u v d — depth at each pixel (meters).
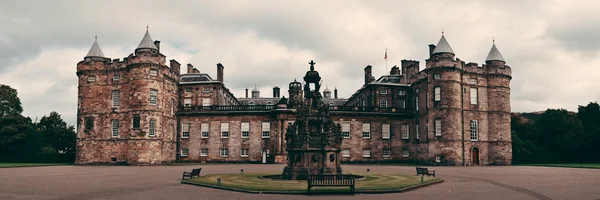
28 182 31.11
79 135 66.06
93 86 66.50
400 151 71.75
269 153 69.94
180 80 78.44
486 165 64.94
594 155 76.75
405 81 79.31
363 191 24.17
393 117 72.44
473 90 66.69
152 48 65.00
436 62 65.31
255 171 43.75
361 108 71.56
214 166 56.97
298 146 33.12
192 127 72.00
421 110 69.75
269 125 70.50
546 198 22.81
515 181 32.81
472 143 65.31
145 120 62.69
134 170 47.09
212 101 76.00
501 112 67.38
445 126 63.88
